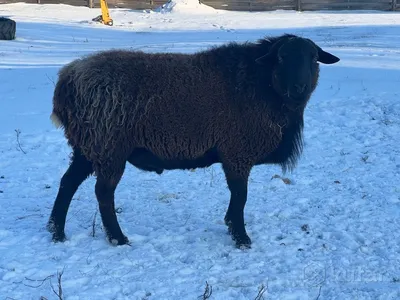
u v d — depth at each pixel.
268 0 14.38
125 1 14.52
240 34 9.97
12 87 5.59
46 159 3.77
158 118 2.41
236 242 2.52
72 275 2.22
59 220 2.54
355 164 3.64
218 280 2.20
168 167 2.55
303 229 2.70
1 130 4.33
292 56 2.39
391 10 13.99
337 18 12.32
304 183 3.34
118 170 2.46
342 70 5.96
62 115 2.46
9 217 2.81
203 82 2.45
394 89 5.15
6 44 8.71
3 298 2.04
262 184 3.30
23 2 14.57
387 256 2.40
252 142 2.48
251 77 2.46
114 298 2.06
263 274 2.25
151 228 2.71
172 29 11.10
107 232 2.52
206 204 3.04
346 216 2.85
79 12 13.45
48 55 7.62
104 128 2.39
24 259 2.36
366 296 2.07
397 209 2.92
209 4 14.47
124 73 2.40
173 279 2.20
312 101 4.91
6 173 3.49
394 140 4.04
